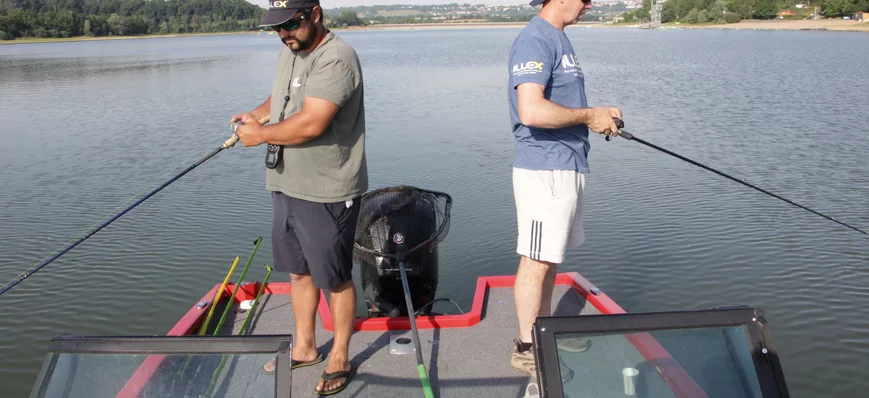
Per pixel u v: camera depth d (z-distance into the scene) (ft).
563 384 7.75
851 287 22.59
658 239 26.66
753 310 7.98
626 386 7.77
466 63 112.78
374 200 15.43
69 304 22.75
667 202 30.68
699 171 35.47
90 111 61.05
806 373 18.61
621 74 89.86
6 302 22.80
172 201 32.24
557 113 9.48
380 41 255.70
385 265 15.03
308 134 9.38
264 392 7.56
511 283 13.98
